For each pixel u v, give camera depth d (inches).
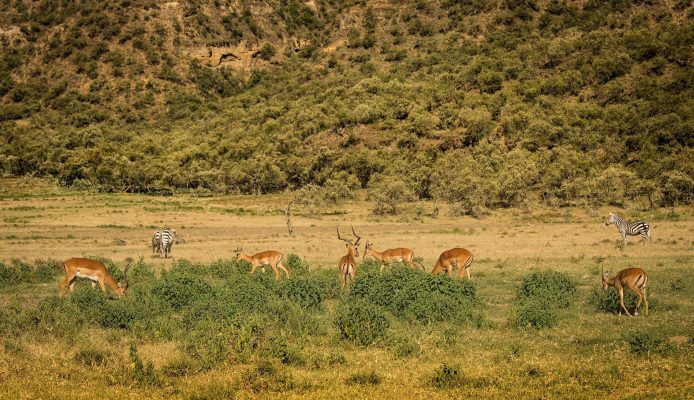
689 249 2586.1
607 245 2839.6
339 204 5703.7
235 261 2106.3
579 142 6496.1
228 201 6067.9
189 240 3408.0
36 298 1647.4
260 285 1563.7
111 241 3312.0
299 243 3213.6
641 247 2719.0
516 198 5132.9
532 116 7126.0
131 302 1373.0
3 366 975.6
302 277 1782.7
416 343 1118.4
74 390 872.9
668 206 4879.4
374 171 6786.4
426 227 4099.4
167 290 1496.1
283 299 1453.0
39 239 3393.2
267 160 7111.2
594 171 5615.2
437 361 1032.2
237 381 905.5
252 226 4234.7
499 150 6638.8
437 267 1699.1
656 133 6363.2
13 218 4443.9
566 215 4505.4
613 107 7086.6
